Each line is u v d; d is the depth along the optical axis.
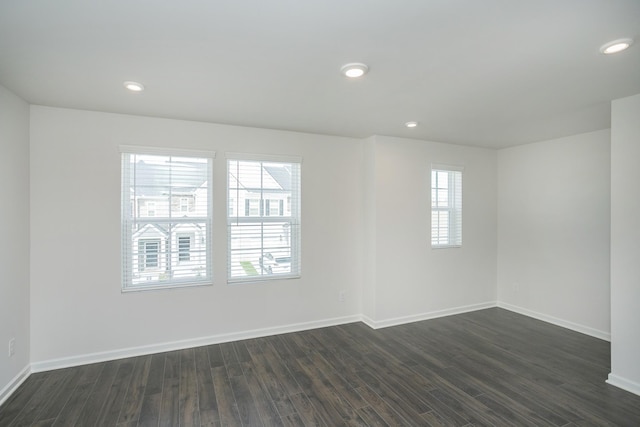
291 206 3.82
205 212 3.41
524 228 4.43
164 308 3.23
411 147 4.13
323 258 3.96
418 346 3.40
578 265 3.83
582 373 2.84
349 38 1.71
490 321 4.18
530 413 2.27
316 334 3.73
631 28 1.62
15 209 2.54
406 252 4.11
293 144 3.78
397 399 2.43
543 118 3.17
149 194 3.20
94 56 1.91
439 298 4.36
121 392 2.50
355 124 3.44
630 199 2.54
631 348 2.54
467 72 2.14
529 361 3.06
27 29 1.61
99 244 3.00
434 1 1.39
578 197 3.83
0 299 2.34
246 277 3.60
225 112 3.02
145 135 3.15
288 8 1.45
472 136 3.97
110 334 3.04
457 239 4.53
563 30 1.63
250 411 2.28
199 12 1.48
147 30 1.63
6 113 2.41
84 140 2.95
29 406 2.31
